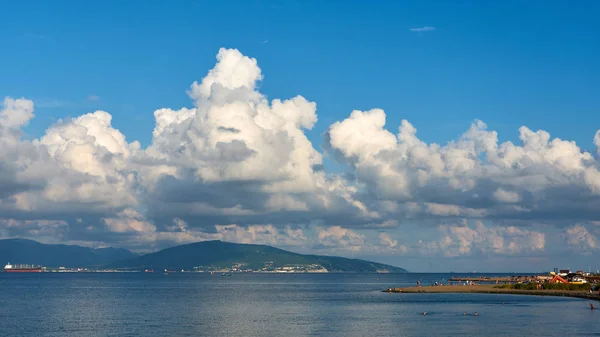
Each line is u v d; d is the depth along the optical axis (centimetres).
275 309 17838
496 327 12425
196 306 19238
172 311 17125
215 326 12938
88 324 13375
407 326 12788
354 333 11719
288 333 11781
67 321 14088
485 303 19475
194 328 12600
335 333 11744
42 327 12825
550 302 19675
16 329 12481
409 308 17738
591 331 11700
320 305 19550
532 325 12731
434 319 14188
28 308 18275
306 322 13775
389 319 14312
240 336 11294
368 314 15762
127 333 11756
